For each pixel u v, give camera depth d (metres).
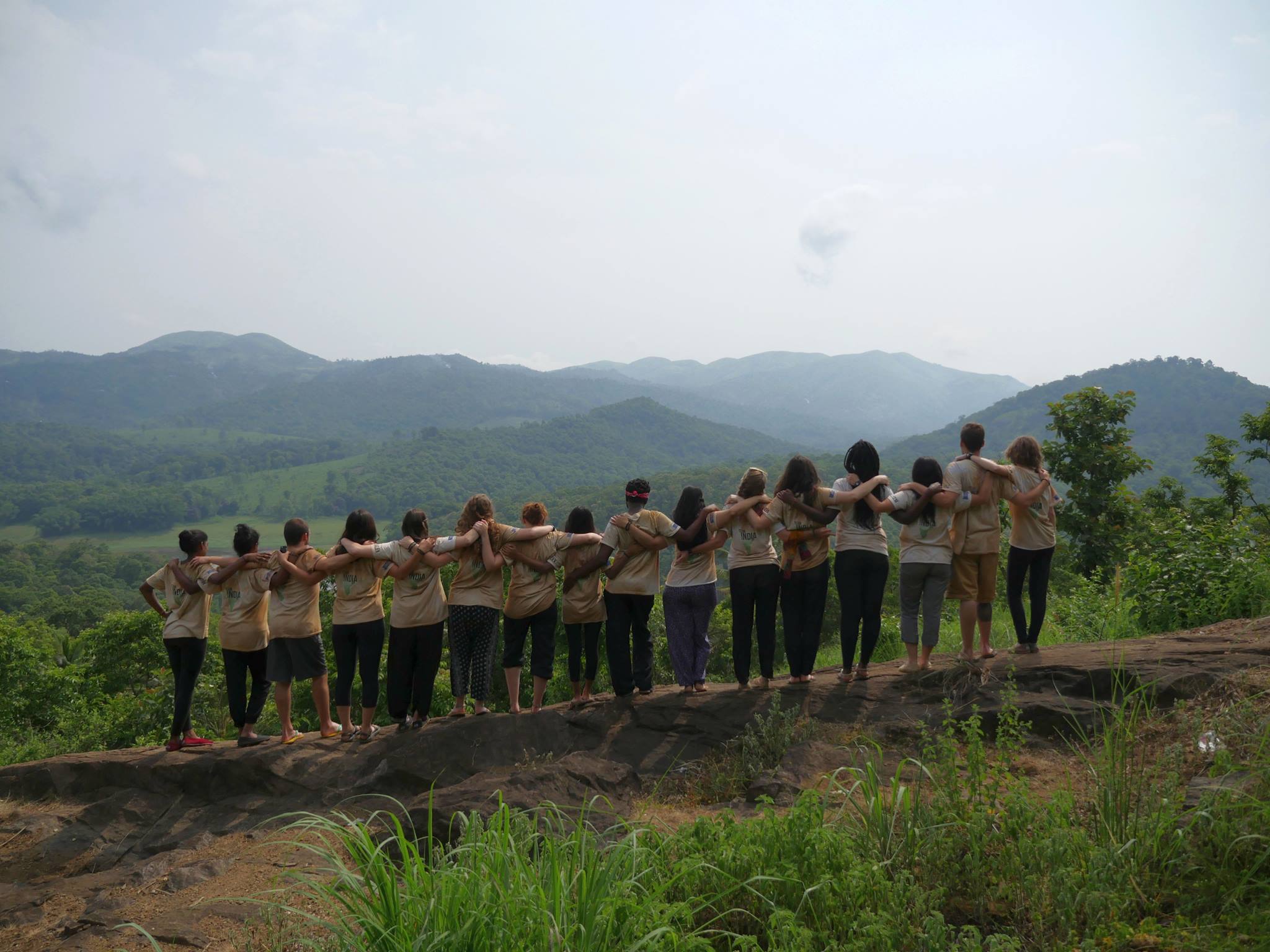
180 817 6.56
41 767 7.32
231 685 7.30
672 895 3.81
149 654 33.56
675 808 5.50
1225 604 7.98
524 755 6.40
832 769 5.26
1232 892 3.23
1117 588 8.94
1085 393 22.44
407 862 3.62
